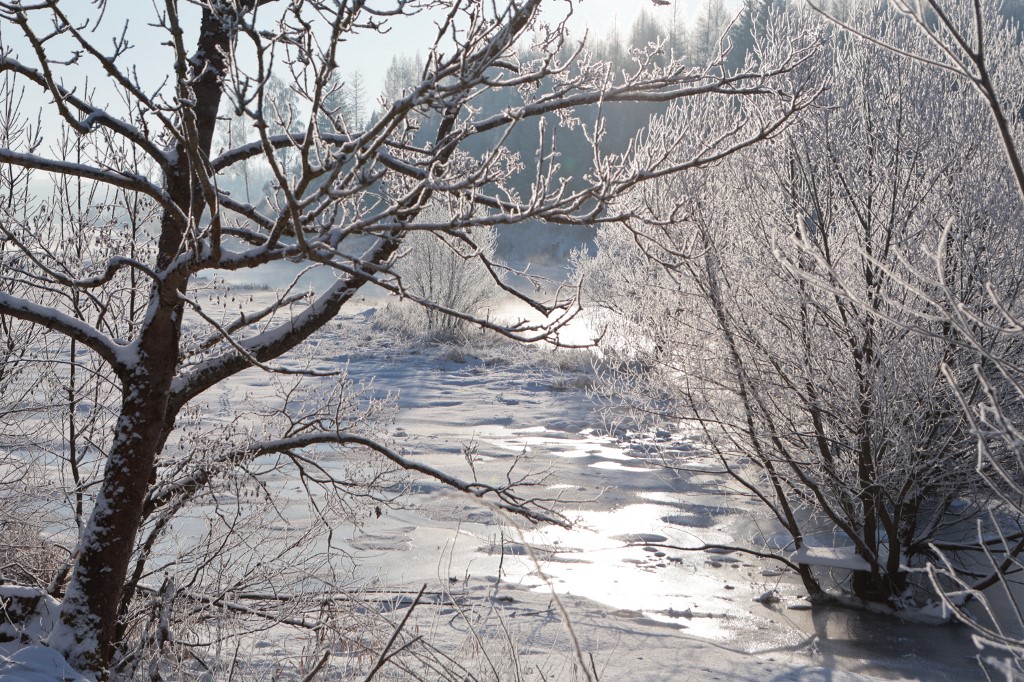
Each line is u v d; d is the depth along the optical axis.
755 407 8.11
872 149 7.94
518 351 24.50
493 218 3.73
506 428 15.98
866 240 7.55
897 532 8.05
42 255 5.11
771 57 7.65
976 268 7.24
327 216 3.79
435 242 26.94
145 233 5.65
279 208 3.82
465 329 26.91
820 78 7.48
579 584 8.28
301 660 4.66
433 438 14.85
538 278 4.57
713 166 8.09
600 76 4.11
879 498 7.81
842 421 7.96
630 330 9.40
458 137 4.03
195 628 4.93
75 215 5.53
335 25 3.00
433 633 5.25
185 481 4.91
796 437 8.23
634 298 9.09
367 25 3.84
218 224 3.63
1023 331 1.99
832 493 8.50
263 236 4.66
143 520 5.00
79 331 4.46
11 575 5.38
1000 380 7.34
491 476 12.15
